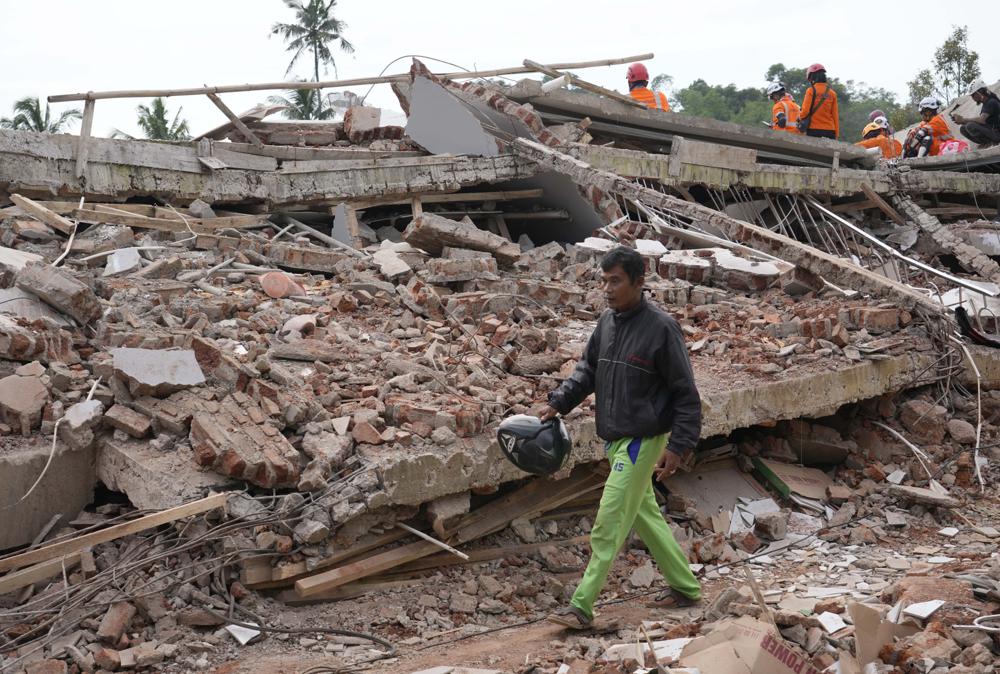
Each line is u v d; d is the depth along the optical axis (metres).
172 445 4.95
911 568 5.64
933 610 4.30
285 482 4.76
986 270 13.64
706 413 6.48
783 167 14.15
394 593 4.91
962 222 15.78
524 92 12.06
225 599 4.52
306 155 10.43
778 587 5.36
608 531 4.49
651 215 11.12
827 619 4.37
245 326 6.43
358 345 6.50
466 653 4.30
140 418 5.04
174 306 6.53
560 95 12.29
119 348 5.14
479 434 5.39
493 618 4.89
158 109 32.91
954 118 17.33
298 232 9.88
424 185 10.89
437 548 5.13
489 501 5.75
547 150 11.34
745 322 8.48
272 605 4.61
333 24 39.91
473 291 8.30
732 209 14.21
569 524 5.98
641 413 4.47
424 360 6.24
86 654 4.07
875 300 8.92
